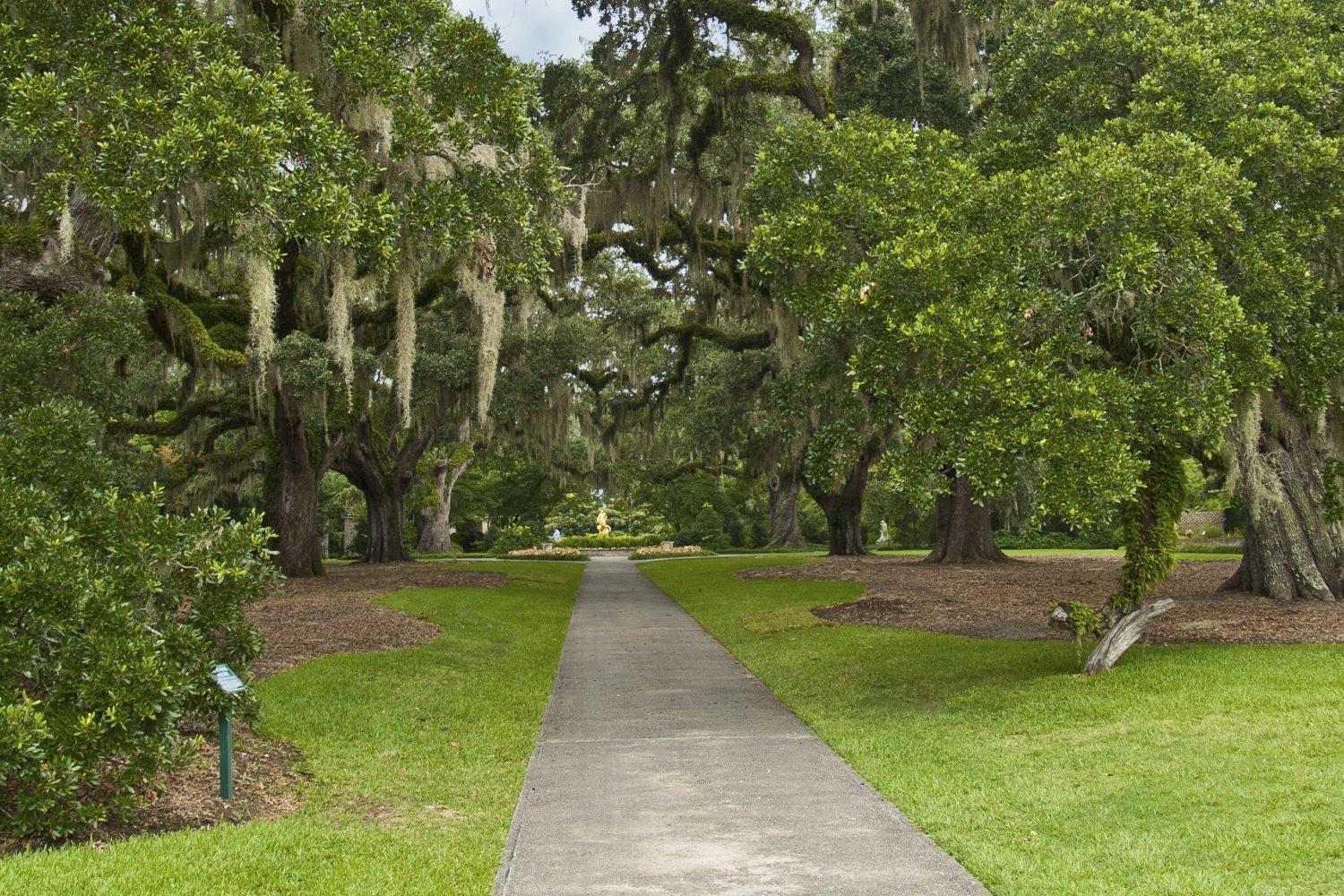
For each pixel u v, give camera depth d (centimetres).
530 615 2011
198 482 3162
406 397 1705
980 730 911
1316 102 1298
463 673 1296
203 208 1335
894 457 1034
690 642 1669
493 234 1288
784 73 2344
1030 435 938
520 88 1242
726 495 5853
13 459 809
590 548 6147
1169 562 1120
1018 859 570
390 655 1368
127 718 612
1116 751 794
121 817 630
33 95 964
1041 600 1911
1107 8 1340
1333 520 1644
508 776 803
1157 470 1141
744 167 2384
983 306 984
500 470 4875
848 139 1202
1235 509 4575
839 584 2461
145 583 682
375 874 552
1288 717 828
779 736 948
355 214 1064
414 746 900
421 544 5169
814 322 1232
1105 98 1336
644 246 2641
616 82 2461
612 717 1047
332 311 1705
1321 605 1556
